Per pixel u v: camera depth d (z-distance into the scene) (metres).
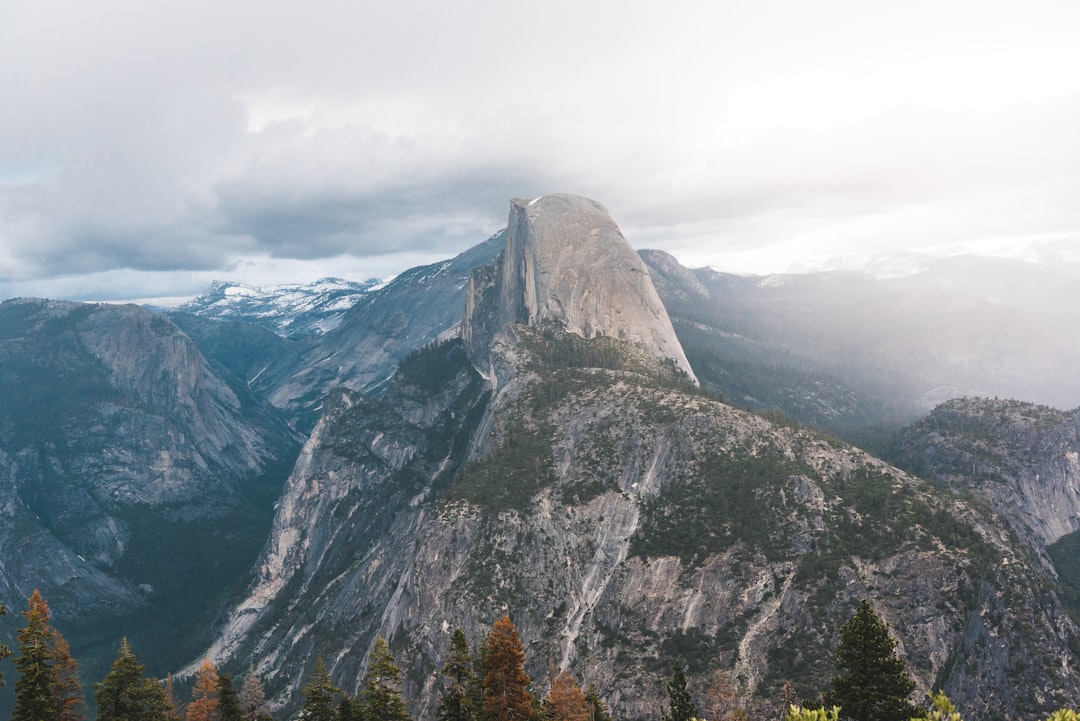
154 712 82.75
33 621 73.19
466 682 87.38
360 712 88.12
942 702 48.19
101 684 80.56
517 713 77.31
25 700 72.12
